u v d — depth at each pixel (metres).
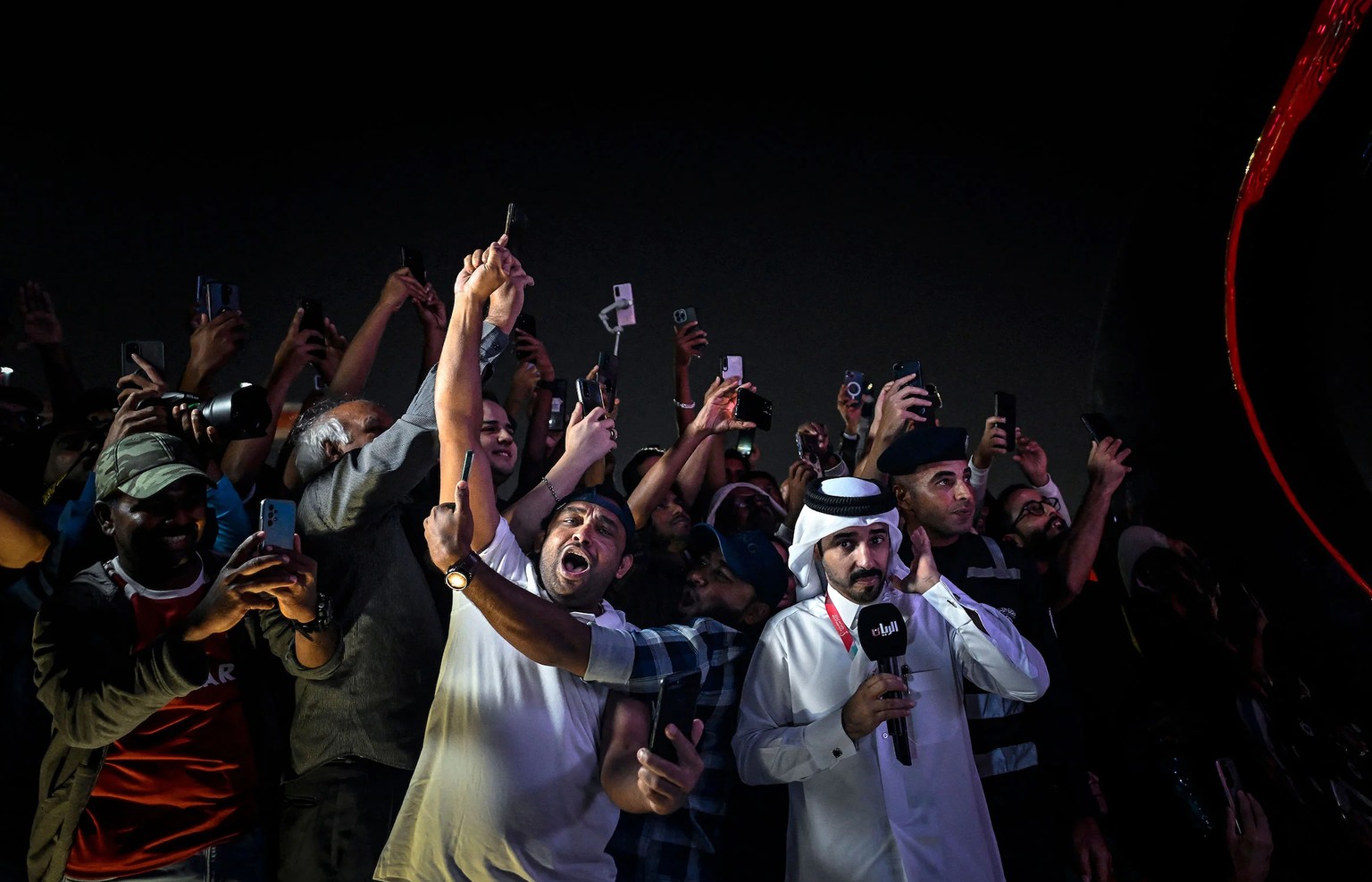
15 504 2.67
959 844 2.59
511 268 2.48
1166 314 4.29
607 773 2.28
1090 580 4.04
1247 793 3.50
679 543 3.57
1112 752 3.70
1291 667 3.67
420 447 2.44
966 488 3.17
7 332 3.51
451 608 2.69
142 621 2.28
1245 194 4.07
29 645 2.51
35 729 2.52
